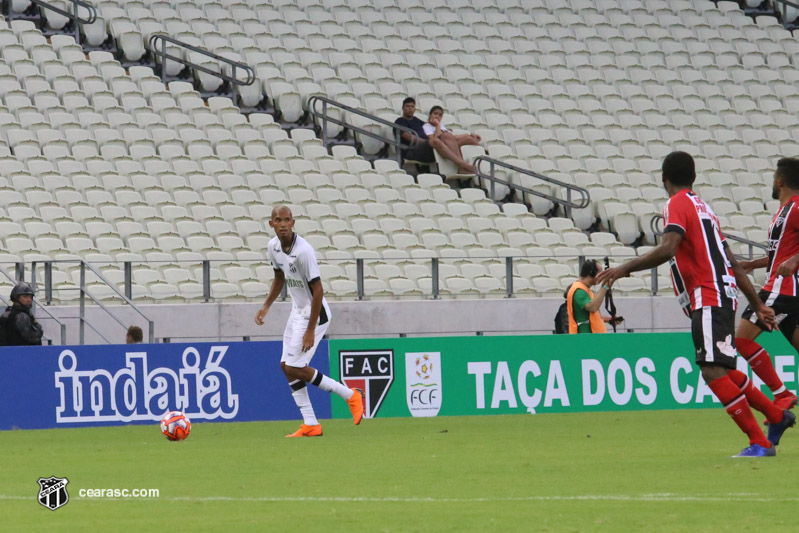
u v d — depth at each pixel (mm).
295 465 28391
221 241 65000
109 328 55250
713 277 27594
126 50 85188
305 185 72750
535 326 62000
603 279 27266
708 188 81562
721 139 89625
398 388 47625
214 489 23641
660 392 50719
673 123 90750
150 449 33531
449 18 97812
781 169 33875
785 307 33781
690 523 18578
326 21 93750
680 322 64125
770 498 21344
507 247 70125
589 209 77688
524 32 98500
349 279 62250
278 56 87500
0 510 20984
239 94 84250
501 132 84125
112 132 73438
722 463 27188
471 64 92438
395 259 60438
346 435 38000
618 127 87625
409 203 72188
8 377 43219
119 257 61531
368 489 23359
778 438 29328
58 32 86750
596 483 23875
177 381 45469
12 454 32344
